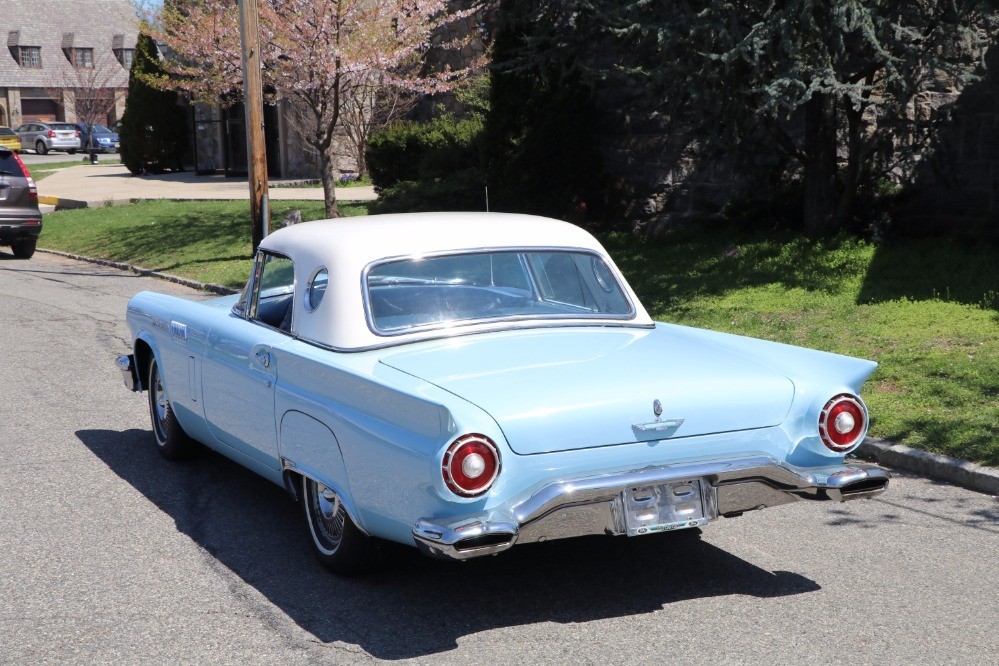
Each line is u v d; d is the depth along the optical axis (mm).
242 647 4016
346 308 4680
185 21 18172
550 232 5309
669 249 13750
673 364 4434
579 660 3859
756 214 13977
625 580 4672
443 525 3760
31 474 6348
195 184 30547
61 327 11703
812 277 11422
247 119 14273
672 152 15008
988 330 8953
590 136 15367
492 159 15883
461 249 5004
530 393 4020
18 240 18844
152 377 6746
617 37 11977
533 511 3818
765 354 4773
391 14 17797
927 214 13312
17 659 3914
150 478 6312
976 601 4406
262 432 5059
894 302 10195
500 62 15484
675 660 3850
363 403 4148
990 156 12859
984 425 6625
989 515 5555
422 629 4168
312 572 4805
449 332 4730
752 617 4246
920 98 13016
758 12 10727
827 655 3885
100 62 70812
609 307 5207
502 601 4445
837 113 13047
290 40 16172
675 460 4152
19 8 71938
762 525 5441
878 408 7148
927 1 10969
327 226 5375
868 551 5035
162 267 16891
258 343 4988
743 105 11234
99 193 28016
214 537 5285
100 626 4215
